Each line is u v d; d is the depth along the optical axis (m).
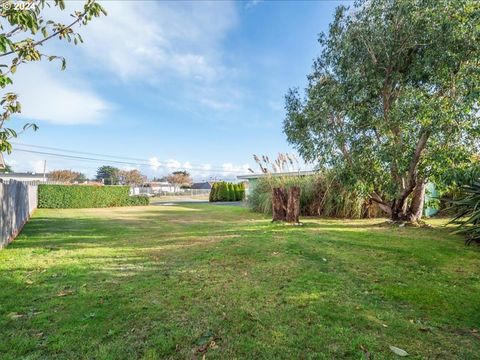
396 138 6.14
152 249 4.71
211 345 1.90
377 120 6.43
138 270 3.53
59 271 3.51
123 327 2.13
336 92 6.71
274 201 7.94
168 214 11.75
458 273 3.32
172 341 1.94
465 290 2.81
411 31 5.75
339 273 3.34
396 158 5.95
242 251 4.32
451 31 5.21
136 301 2.58
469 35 5.10
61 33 2.48
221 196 25.47
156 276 3.29
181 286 2.95
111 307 2.46
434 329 2.08
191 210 13.89
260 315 2.30
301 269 3.48
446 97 5.48
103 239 5.75
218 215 10.89
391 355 1.76
